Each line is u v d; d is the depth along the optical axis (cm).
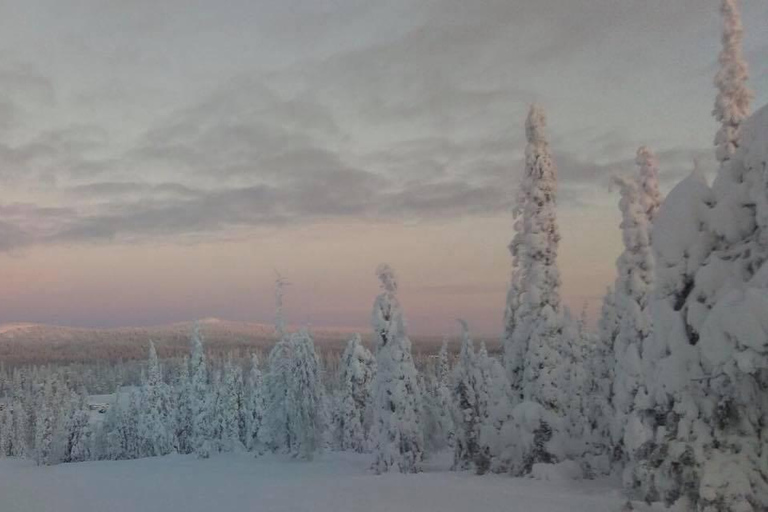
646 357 905
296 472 3578
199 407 6462
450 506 1767
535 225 2741
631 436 945
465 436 2984
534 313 2648
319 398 4844
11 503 2305
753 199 772
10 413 10950
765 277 693
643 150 2391
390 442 3141
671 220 865
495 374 2723
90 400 14962
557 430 2425
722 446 780
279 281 5422
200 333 7319
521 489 2056
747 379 743
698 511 769
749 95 1973
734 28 2006
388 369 3219
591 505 1675
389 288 3319
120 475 3772
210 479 3153
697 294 812
